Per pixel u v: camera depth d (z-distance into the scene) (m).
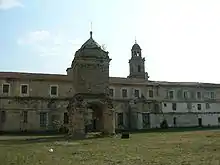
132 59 84.44
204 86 74.69
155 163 15.02
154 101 68.69
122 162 15.73
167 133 44.75
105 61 42.59
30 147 26.03
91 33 44.16
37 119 58.31
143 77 83.38
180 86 72.44
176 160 15.70
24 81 58.84
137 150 21.36
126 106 65.75
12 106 57.12
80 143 29.23
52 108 59.56
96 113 43.69
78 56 41.66
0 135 49.12
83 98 40.12
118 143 28.14
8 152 22.05
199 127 67.31
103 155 19.05
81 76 41.25
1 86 57.19
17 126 56.72
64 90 61.00
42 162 16.64
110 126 40.41
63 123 59.56
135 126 65.19
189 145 23.27
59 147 25.52
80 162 16.28
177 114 70.56
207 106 74.25
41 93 59.53
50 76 61.97
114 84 65.62
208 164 14.06
